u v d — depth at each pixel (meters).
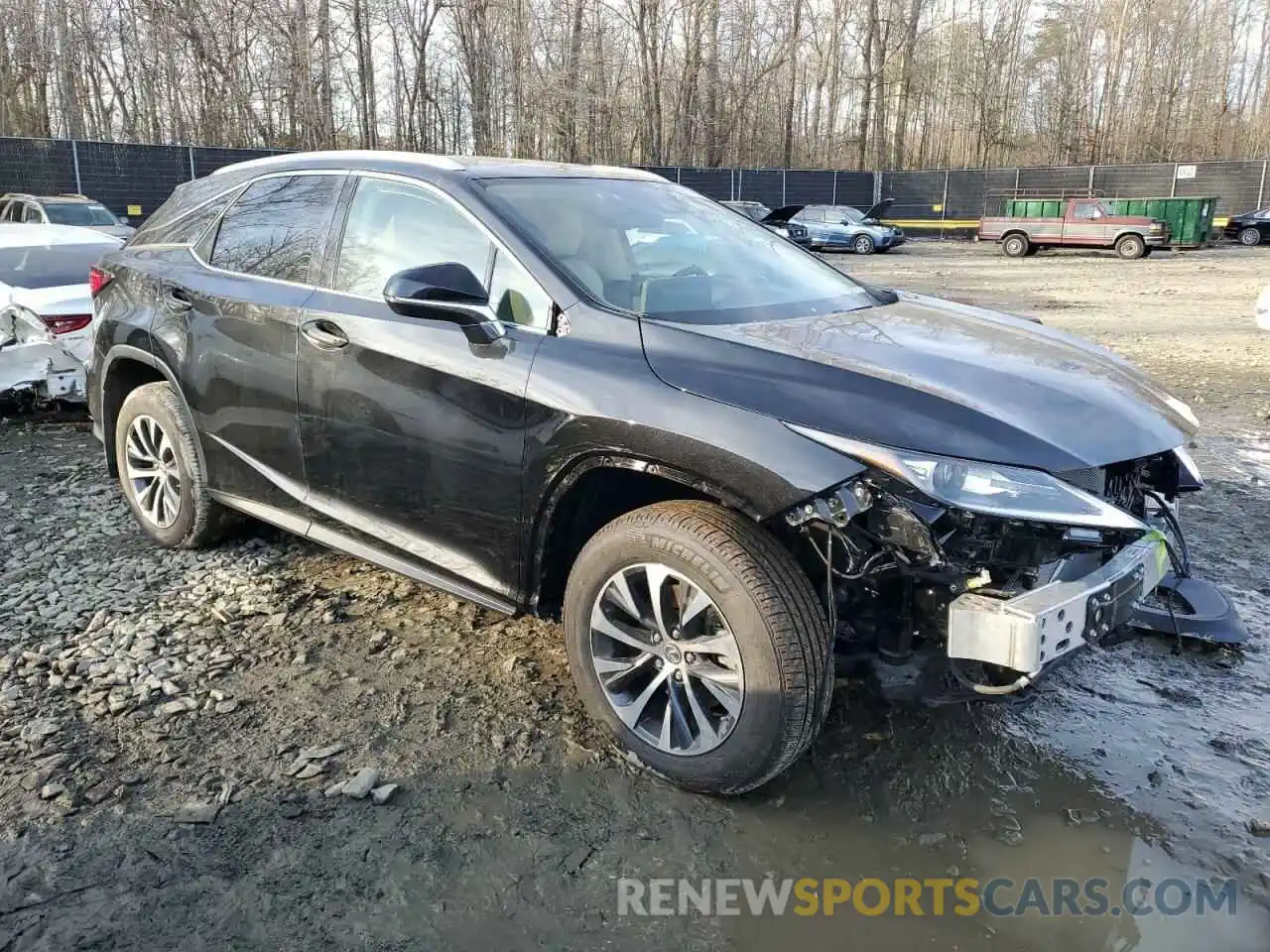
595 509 3.14
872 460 2.49
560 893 2.50
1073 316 14.23
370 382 3.45
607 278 3.27
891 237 31.48
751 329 3.06
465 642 3.80
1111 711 3.38
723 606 2.66
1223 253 30.23
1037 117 53.50
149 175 26.66
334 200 3.83
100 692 3.39
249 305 3.93
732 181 38.34
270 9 33.78
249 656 3.66
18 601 4.13
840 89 50.81
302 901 2.45
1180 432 2.97
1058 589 2.54
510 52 37.25
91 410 5.08
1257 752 3.13
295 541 4.79
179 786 2.89
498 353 3.12
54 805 2.79
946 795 2.91
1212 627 3.71
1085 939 2.37
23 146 24.92
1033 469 2.53
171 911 2.41
